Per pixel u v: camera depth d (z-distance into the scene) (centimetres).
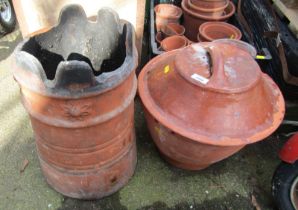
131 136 178
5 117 227
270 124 158
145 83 178
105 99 133
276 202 175
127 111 155
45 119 136
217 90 148
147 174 198
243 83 151
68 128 137
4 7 296
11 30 307
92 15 213
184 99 155
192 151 164
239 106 151
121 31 157
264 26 250
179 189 192
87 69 117
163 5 284
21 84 128
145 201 185
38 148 170
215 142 147
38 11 211
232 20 286
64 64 115
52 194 185
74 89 122
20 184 189
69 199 184
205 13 263
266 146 221
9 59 276
